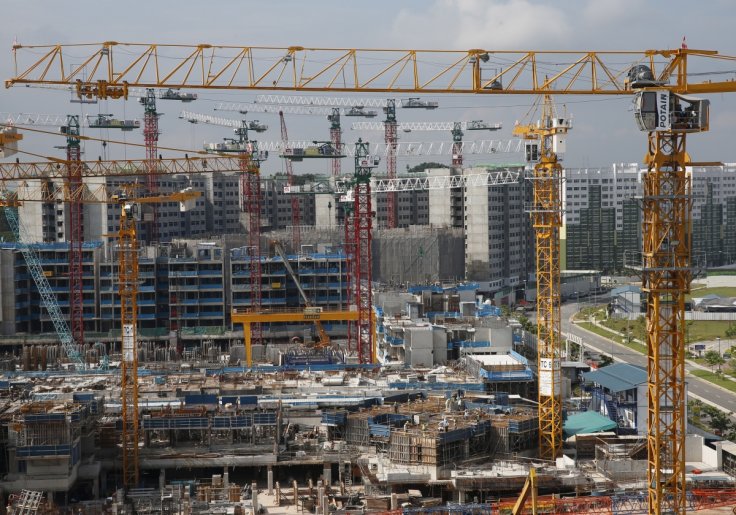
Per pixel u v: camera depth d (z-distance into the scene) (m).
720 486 197.62
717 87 173.25
